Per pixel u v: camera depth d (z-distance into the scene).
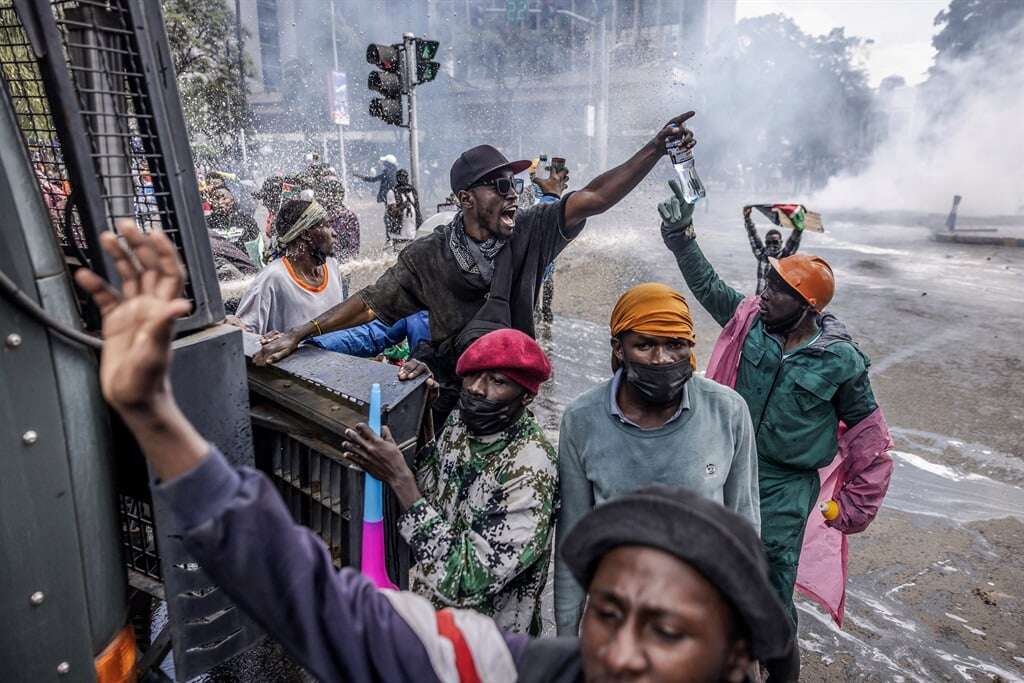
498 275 2.41
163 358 0.71
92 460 1.45
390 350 3.68
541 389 5.98
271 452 2.03
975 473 4.80
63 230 1.61
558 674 0.87
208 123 20.38
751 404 2.59
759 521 2.11
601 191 2.45
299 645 0.85
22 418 1.30
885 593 3.48
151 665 1.91
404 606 0.91
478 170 2.32
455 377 2.54
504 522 1.77
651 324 1.81
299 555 0.83
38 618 1.35
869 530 4.04
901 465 4.90
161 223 1.56
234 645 1.67
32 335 1.31
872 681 2.90
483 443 1.87
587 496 2.04
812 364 2.50
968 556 3.80
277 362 2.10
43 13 1.33
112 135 1.46
